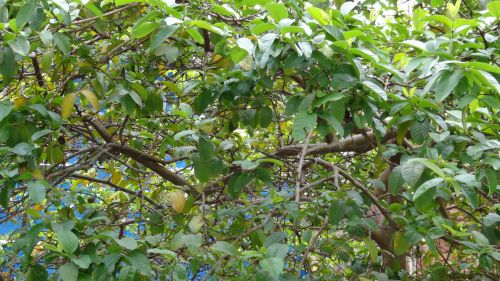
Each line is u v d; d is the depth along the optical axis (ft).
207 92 8.91
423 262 13.19
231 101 8.96
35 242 7.34
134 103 9.46
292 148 12.05
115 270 6.94
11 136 7.99
